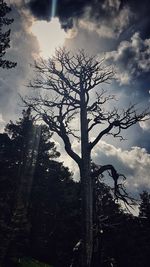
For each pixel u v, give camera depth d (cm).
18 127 4134
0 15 2589
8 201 3497
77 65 2028
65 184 4519
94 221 1800
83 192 1739
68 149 1853
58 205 4269
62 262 4069
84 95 1955
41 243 4134
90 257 1622
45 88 2027
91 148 1830
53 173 4531
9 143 4078
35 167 4091
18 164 3981
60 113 1938
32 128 4106
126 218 2553
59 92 2012
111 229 1933
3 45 2538
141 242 4359
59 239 4200
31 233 4109
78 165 1831
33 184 3984
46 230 4256
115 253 4350
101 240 1908
